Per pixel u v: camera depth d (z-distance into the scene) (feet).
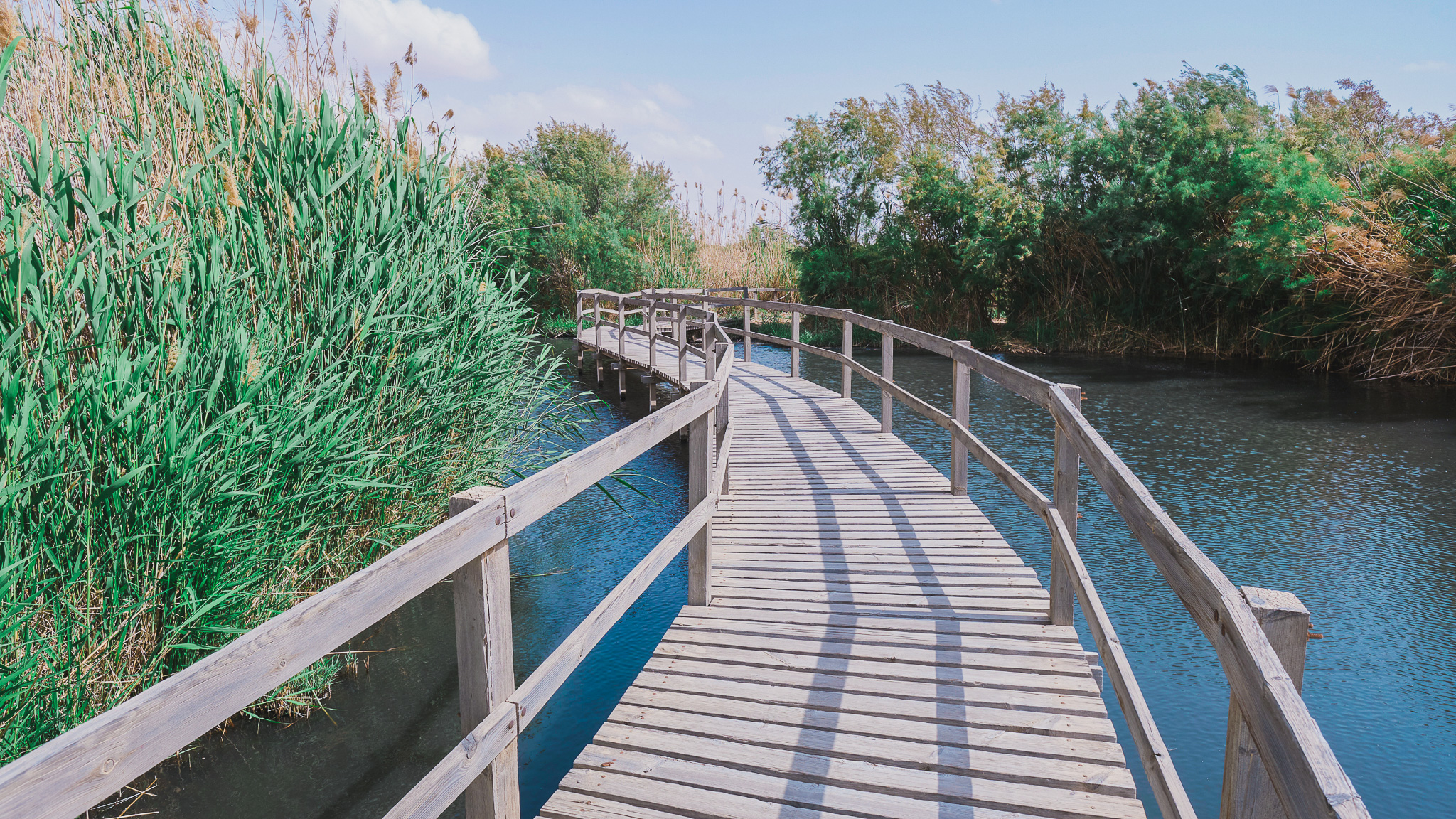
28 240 9.58
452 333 15.64
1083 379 45.60
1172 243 56.75
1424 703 13.01
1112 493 7.11
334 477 12.46
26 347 10.07
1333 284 45.19
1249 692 3.74
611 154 107.04
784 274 92.22
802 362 57.67
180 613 10.58
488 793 6.54
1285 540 19.98
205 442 10.77
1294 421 33.47
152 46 14.28
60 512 9.63
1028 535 20.95
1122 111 61.57
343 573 13.80
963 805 8.18
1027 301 68.64
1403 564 18.44
